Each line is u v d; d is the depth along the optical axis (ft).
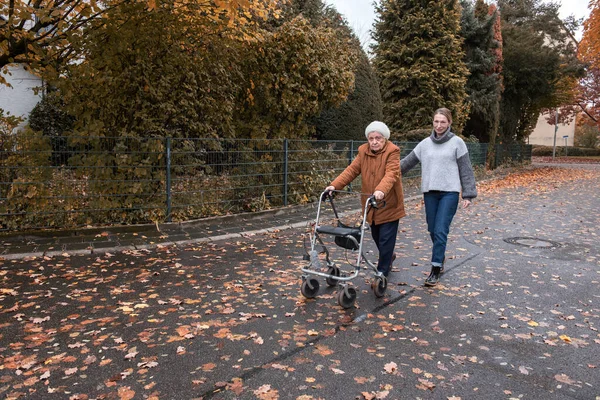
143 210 26.25
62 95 25.36
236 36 28.17
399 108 68.08
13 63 23.86
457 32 71.05
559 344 12.21
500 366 10.95
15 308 14.12
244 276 17.84
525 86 88.94
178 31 26.16
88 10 22.79
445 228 17.10
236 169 30.17
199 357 11.20
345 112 44.32
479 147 72.95
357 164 16.44
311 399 9.43
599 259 21.18
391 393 9.70
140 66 25.86
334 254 21.65
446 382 10.16
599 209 37.37
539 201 42.24
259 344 11.93
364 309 14.53
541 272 18.99
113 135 26.45
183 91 27.35
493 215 33.81
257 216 30.53
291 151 33.78
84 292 15.74
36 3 22.18
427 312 14.37
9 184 23.16
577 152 168.45
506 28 89.04
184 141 27.32
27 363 10.79
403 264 20.02
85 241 22.71
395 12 67.67
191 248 22.29
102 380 10.13
